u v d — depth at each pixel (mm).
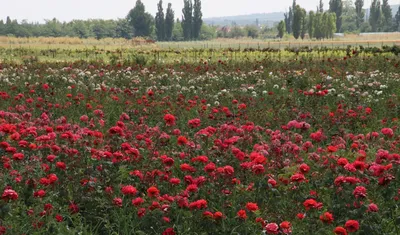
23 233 4684
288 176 6121
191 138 8430
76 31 145625
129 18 147375
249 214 5055
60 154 6062
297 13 115500
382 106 11344
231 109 11328
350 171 5438
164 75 16078
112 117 10367
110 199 5438
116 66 20922
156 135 7562
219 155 6430
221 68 20547
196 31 137125
